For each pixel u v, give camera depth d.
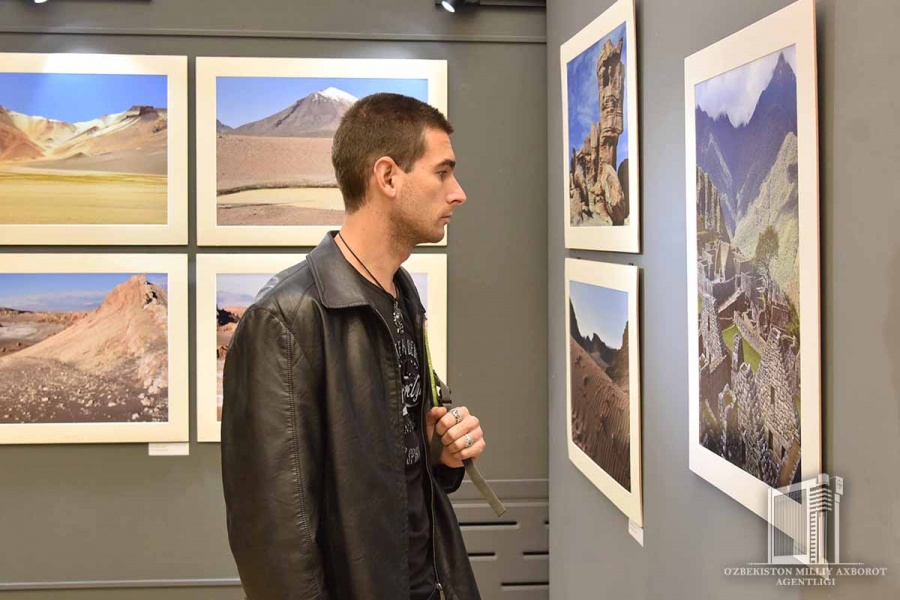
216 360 3.52
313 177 3.52
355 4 3.53
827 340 1.39
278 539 1.38
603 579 2.80
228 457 1.44
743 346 1.66
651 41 2.22
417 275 3.59
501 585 3.64
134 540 3.53
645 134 2.27
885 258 1.23
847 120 1.32
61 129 3.43
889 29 1.21
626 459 2.44
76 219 3.45
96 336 3.48
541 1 3.58
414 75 3.53
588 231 2.78
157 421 3.50
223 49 3.49
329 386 1.43
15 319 3.45
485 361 3.64
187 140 3.48
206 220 3.49
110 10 3.45
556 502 3.47
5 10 3.41
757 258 1.59
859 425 1.30
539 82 3.61
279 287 1.46
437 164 1.55
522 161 3.62
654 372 2.25
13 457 3.49
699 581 1.96
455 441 1.65
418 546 1.62
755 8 1.62
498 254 3.63
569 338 3.10
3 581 3.49
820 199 1.40
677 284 2.07
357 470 1.43
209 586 3.54
